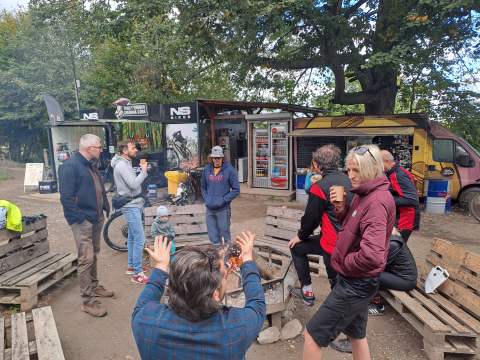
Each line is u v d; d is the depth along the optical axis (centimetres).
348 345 300
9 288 349
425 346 285
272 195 1025
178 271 123
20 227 386
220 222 472
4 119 2023
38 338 264
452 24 993
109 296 393
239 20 1112
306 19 1105
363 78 1189
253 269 160
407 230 382
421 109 1384
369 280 203
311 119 1010
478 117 1205
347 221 216
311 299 356
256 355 291
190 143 1200
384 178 204
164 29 1284
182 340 121
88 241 349
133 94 1766
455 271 330
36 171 1139
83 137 346
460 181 880
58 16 1490
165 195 704
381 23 1177
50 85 1948
